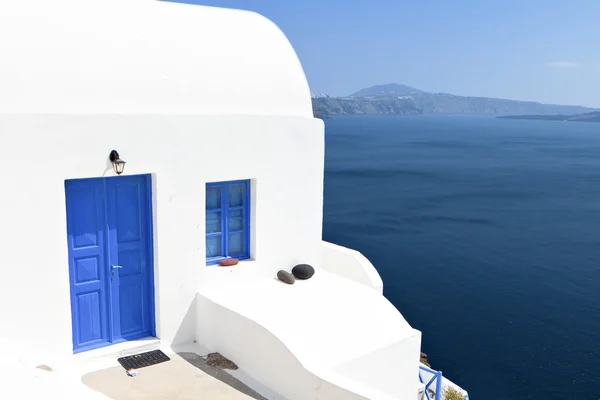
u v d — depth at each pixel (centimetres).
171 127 757
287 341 661
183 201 784
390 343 729
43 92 664
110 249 741
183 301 802
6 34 662
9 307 651
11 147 630
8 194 635
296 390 643
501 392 1941
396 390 755
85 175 689
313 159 946
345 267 1009
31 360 620
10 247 644
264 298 810
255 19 948
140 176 759
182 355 768
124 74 733
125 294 766
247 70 868
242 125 836
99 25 741
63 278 685
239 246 899
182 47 808
